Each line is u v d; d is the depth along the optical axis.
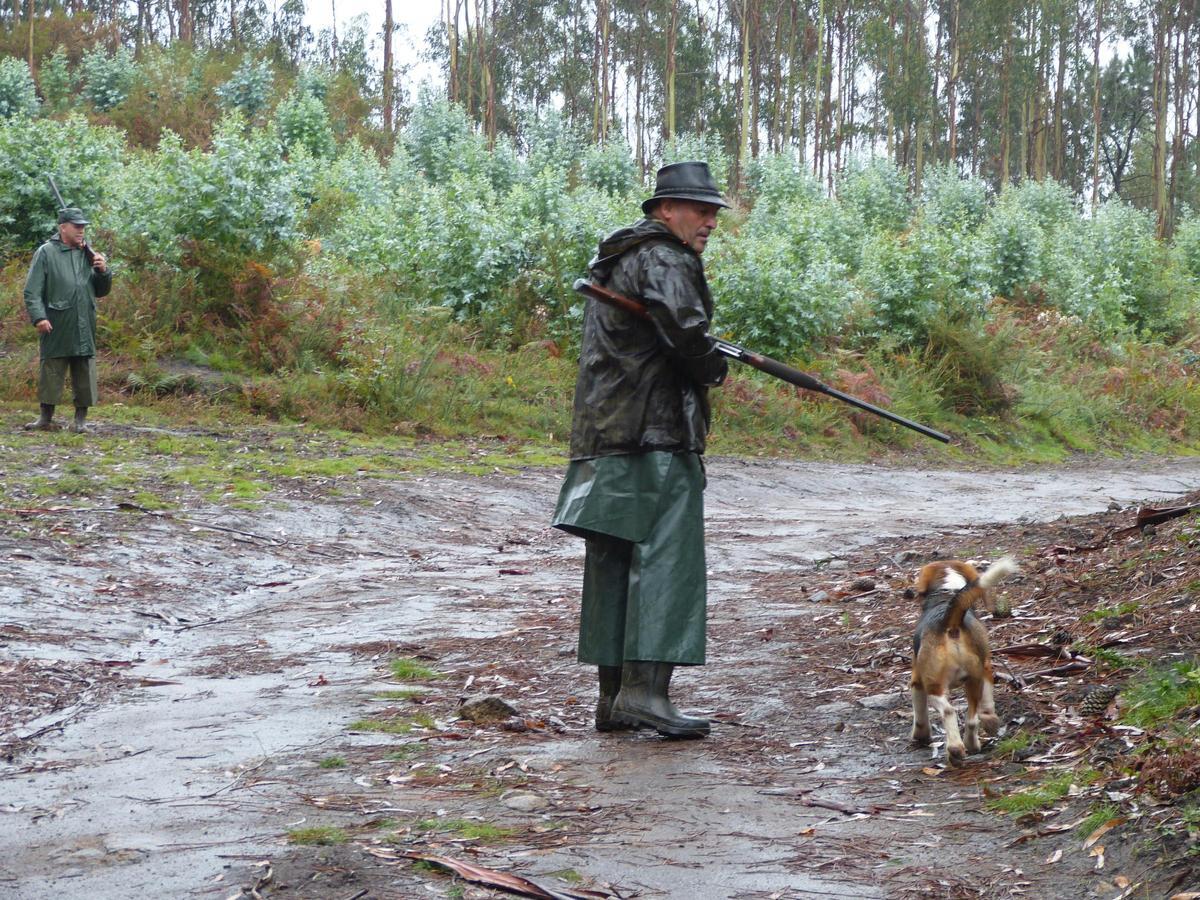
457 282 19.67
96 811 3.57
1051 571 6.54
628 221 20.27
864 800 3.60
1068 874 2.93
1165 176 59.59
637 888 2.92
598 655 4.52
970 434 20.78
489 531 10.40
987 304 23.70
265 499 10.24
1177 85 60.28
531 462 14.07
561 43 59.47
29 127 18.50
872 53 56.16
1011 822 3.30
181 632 6.54
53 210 18.33
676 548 4.40
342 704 4.91
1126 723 3.86
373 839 3.27
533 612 6.96
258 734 4.46
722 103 57.88
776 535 10.59
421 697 5.06
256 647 6.15
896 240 24.27
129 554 8.02
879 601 6.60
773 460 16.84
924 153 65.25
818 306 20.39
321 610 7.09
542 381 17.67
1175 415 24.91
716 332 20.16
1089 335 27.00
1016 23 57.88
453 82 52.03
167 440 12.56
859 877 2.98
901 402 20.38
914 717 4.18
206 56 41.47
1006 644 5.12
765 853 3.15
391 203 24.02
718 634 6.20
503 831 3.33
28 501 9.09
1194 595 5.02
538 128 39.56
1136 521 7.09
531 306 19.66
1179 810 3.08
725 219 29.89
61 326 12.21
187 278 16.44
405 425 15.20
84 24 44.03
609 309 4.45
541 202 22.55
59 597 6.81
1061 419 22.52
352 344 16.22
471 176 32.97
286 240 17.55
